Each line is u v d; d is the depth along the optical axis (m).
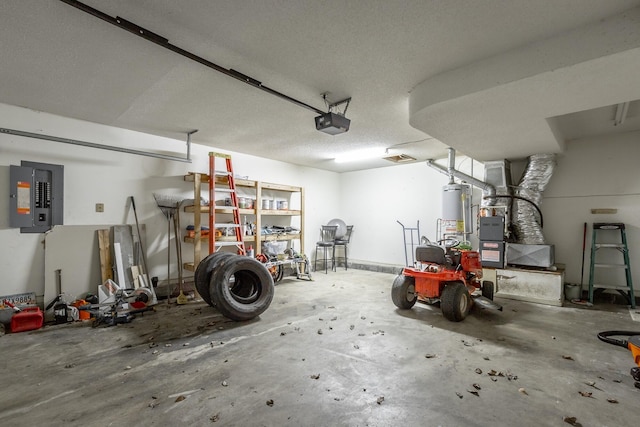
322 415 1.84
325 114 3.29
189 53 2.36
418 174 6.76
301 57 2.49
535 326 3.42
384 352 2.72
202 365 2.46
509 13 1.95
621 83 2.36
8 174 3.49
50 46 2.33
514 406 1.93
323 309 4.04
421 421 1.79
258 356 2.63
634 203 4.44
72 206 3.92
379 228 7.38
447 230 5.68
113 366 2.44
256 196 5.61
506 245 4.80
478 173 5.82
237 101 3.38
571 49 2.13
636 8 1.91
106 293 3.96
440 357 2.62
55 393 2.06
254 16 1.99
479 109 2.90
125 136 4.37
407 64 2.59
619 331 3.12
